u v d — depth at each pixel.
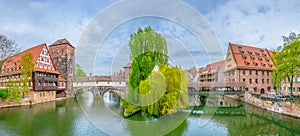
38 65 30.28
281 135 13.29
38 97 29.16
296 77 29.17
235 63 35.41
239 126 15.30
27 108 24.02
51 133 13.30
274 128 14.93
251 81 35.44
